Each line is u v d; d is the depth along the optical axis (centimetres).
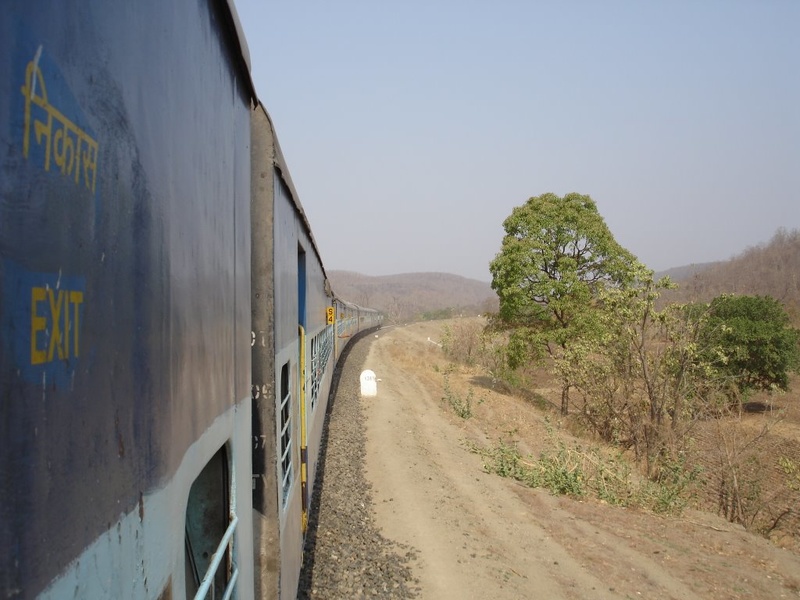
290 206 528
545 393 2645
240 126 327
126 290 148
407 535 884
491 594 717
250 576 322
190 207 213
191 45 217
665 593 748
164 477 174
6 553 96
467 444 1513
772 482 1464
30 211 105
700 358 1391
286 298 490
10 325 98
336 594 674
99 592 128
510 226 2186
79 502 120
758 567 847
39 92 109
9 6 100
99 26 135
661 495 1103
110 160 140
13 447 98
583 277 2125
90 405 126
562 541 903
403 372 2828
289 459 501
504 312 2186
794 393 2916
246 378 329
